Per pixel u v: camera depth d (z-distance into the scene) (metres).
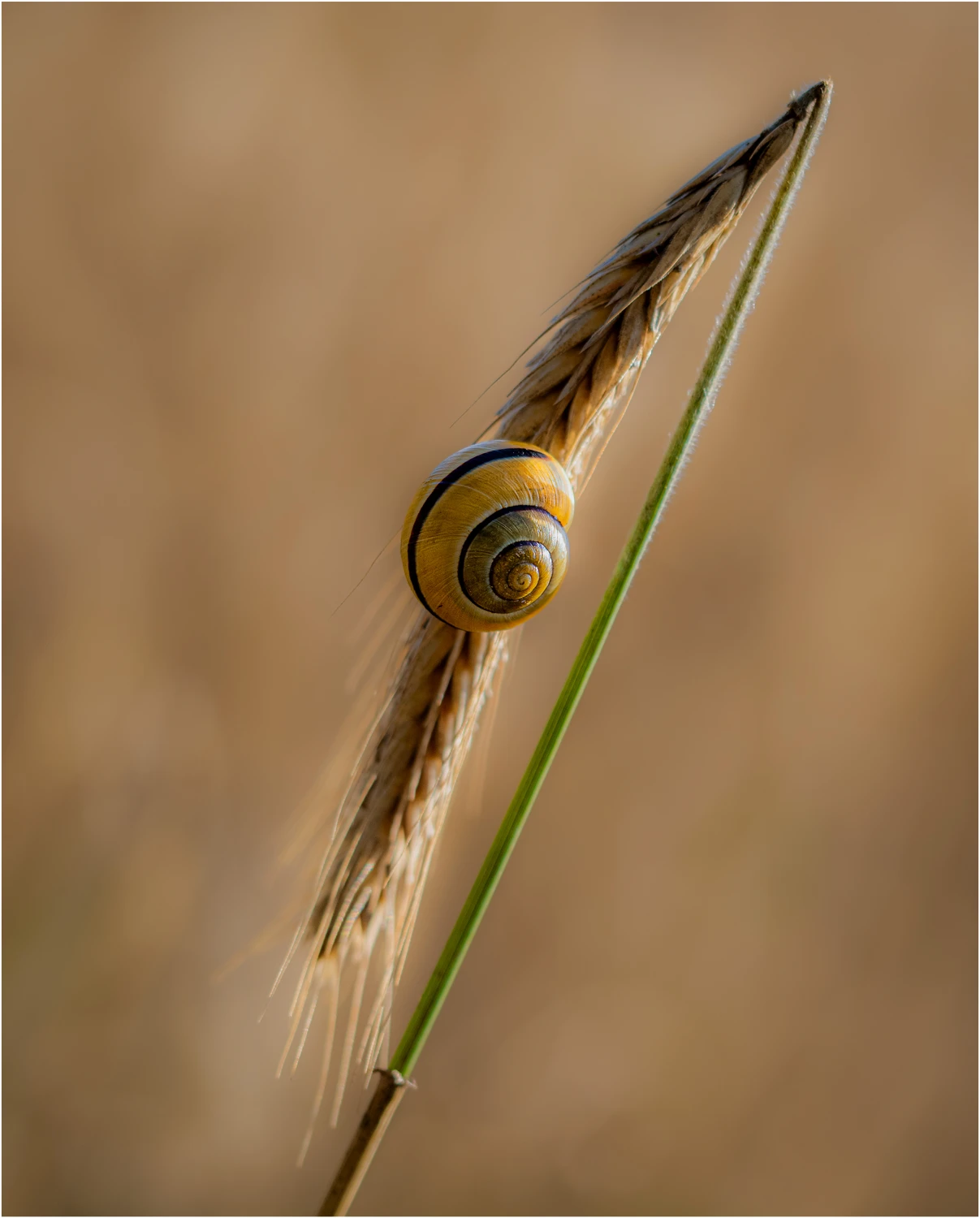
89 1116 0.86
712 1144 0.96
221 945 0.91
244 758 0.93
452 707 0.59
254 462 0.96
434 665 0.59
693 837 0.99
